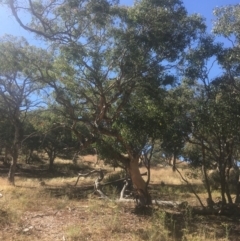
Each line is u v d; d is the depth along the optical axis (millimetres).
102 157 14578
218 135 12562
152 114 12328
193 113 12469
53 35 11938
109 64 12648
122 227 10008
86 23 11945
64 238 8664
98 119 13078
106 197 15758
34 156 49625
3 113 26875
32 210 11969
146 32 11625
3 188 17984
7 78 23422
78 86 13945
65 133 31953
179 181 27734
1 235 8641
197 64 11812
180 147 13047
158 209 12672
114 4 11602
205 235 9766
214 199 17703
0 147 42688
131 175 13891
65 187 21156
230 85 11898
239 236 9969
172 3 11523
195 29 11617
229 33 10836
